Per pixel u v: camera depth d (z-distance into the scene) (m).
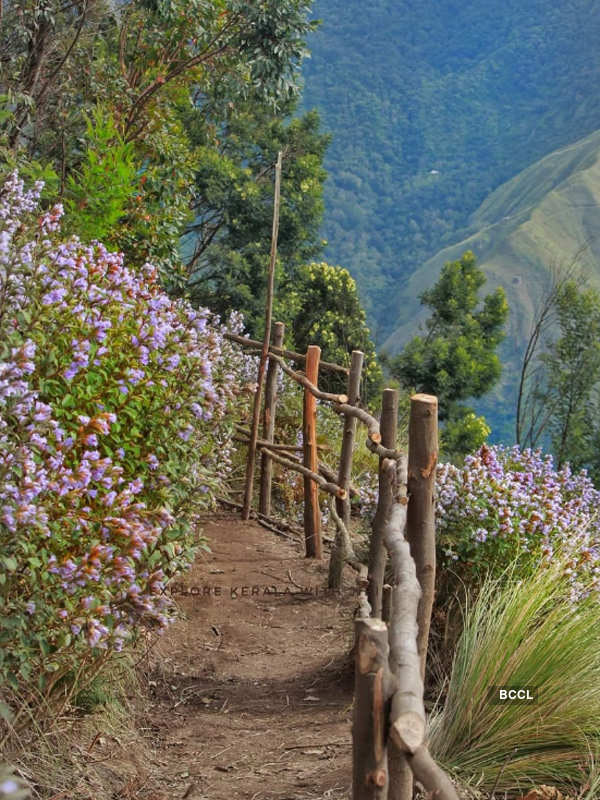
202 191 24.25
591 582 4.82
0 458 2.91
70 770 3.32
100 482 3.63
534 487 5.75
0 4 9.10
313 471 7.26
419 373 28.56
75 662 3.35
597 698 3.55
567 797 3.19
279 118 26.50
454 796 1.80
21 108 9.43
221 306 24.06
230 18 13.27
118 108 11.92
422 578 3.29
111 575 3.25
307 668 5.14
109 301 4.09
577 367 27.31
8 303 3.36
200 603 5.98
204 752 3.94
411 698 1.98
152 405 4.12
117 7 11.97
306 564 7.06
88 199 7.49
